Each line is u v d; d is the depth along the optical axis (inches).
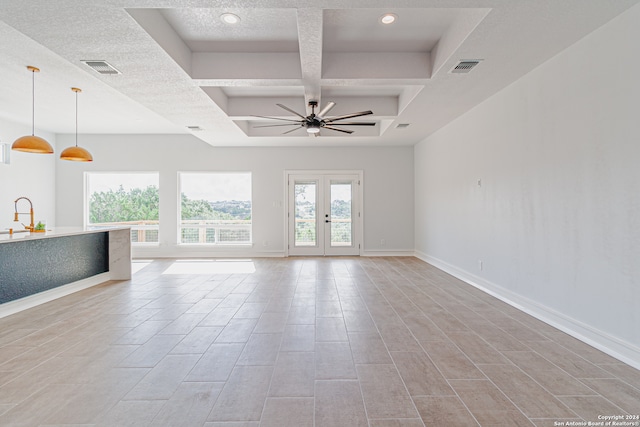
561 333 121.7
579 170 115.3
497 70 138.9
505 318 138.0
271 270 243.9
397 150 307.1
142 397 82.1
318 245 309.9
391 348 109.7
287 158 307.7
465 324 131.3
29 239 146.5
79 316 142.6
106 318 139.9
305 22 105.0
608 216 104.4
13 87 183.0
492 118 170.6
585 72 111.8
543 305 134.9
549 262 130.7
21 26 103.1
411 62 148.6
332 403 79.5
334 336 120.0
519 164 148.6
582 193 114.3
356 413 75.7
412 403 79.4
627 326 98.8
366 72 149.5
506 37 111.7
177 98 172.9
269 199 308.7
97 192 306.5
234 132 249.3
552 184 128.4
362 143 297.1
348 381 89.4
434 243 259.4
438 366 97.3
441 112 200.5
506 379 89.9
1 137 249.0
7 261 146.1
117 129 286.7
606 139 104.6
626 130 98.0
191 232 308.5
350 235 309.7
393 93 203.9
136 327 129.5
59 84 178.9
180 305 158.2
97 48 118.6
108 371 95.0
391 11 117.7
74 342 115.3
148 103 180.9
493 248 171.9
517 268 151.6
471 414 75.2
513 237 154.2
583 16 99.6
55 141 300.2
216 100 183.0
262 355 105.0
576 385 86.6
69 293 179.3
